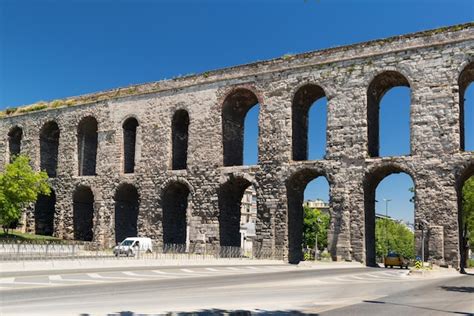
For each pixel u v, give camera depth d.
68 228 62.59
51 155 69.19
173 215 57.47
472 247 97.81
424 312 15.78
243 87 53.09
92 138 66.38
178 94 57.25
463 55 42.97
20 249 48.16
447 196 42.03
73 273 28.39
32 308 14.97
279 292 20.66
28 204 66.88
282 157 49.72
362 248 44.88
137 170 58.44
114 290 20.25
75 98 66.00
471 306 17.50
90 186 61.56
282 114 50.47
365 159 45.78
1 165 70.81
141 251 52.12
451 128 42.72
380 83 48.16
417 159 43.62
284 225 48.59
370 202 47.03
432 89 43.91
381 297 19.81
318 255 69.50
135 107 60.06
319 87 49.59
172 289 20.98
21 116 70.06
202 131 54.81
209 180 53.34
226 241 52.97
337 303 17.48
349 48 48.09
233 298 18.25
